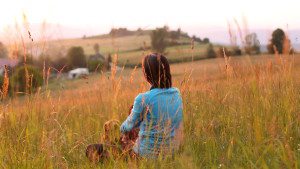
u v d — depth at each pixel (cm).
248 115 621
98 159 552
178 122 561
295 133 576
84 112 757
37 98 646
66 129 656
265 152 485
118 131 603
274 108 630
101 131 659
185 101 705
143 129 554
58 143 605
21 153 534
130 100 694
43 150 538
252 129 573
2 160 525
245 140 570
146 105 552
